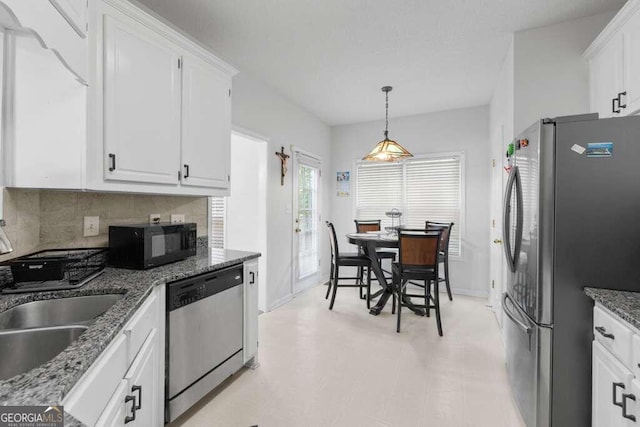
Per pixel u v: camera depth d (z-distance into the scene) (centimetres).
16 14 87
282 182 382
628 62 169
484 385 208
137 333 121
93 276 155
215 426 170
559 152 148
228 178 239
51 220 167
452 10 217
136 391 117
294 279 411
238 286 211
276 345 268
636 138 139
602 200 143
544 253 150
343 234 515
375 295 365
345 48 271
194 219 255
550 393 150
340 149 516
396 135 474
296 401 192
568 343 148
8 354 98
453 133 436
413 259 294
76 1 124
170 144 186
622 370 115
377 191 490
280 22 232
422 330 300
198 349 176
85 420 77
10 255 141
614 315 123
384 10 218
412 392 201
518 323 169
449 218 441
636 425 105
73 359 77
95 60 143
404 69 312
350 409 185
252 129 327
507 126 276
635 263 140
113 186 153
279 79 337
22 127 127
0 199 129
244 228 380
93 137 142
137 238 172
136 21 163
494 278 347
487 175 414
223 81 233
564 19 227
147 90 170
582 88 226
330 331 298
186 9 217
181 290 164
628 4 161
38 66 130
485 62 296
